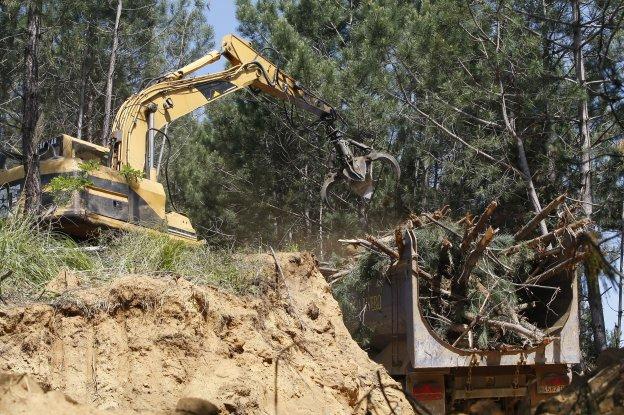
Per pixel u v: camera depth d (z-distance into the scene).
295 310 9.43
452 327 10.20
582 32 18.11
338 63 21.52
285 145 21.78
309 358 9.08
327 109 14.67
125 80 27.34
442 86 18.39
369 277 10.81
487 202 18.78
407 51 19.23
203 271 9.29
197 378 7.88
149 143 12.37
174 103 13.02
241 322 8.55
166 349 7.92
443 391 9.80
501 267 10.66
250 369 8.30
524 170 17.75
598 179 17.98
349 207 20.88
